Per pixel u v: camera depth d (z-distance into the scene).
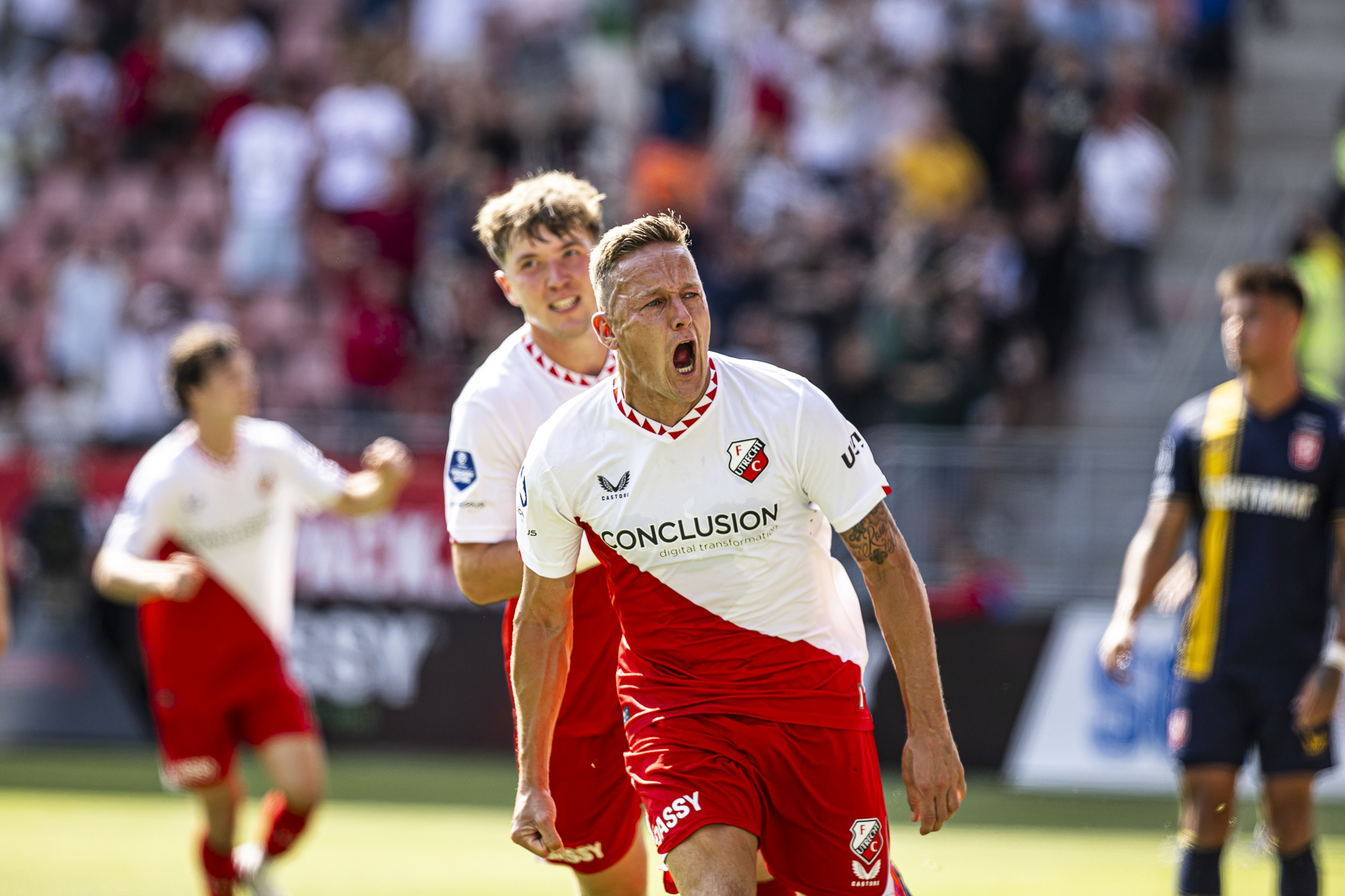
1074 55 46.09
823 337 43.59
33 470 39.00
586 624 14.54
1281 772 16.92
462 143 48.97
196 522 21.50
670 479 11.94
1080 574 34.78
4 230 55.69
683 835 12.02
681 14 54.09
